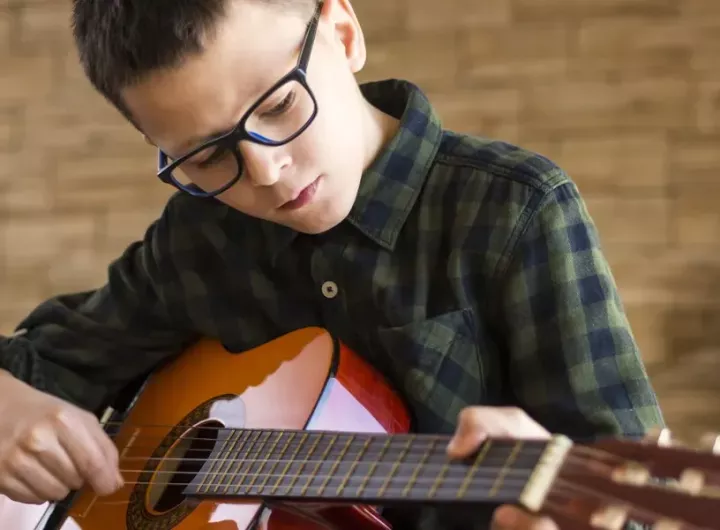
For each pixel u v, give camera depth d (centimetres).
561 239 77
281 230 90
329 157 75
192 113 70
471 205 81
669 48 154
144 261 102
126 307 104
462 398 80
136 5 69
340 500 65
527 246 78
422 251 83
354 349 88
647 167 152
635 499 49
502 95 158
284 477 70
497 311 80
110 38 72
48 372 104
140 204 170
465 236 81
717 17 153
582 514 50
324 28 76
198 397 93
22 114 175
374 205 85
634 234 151
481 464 57
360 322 86
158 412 95
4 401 88
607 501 49
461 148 86
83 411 90
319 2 77
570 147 154
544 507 51
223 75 68
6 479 85
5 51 176
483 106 158
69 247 171
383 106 94
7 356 103
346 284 86
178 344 103
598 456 52
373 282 84
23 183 174
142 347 104
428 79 161
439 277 82
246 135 70
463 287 80
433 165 85
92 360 104
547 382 77
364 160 85
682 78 152
